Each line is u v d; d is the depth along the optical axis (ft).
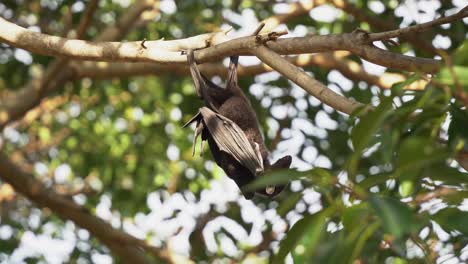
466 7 21.16
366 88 43.32
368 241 16.80
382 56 22.20
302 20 44.39
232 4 46.73
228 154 27.25
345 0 39.91
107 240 43.57
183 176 51.34
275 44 23.95
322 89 21.83
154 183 51.78
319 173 12.96
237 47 23.95
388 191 15.62
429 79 14.03
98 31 51.03
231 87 27.91
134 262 44.16
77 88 50.75
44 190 43.37
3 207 56.80
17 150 59.47
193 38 25.75
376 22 40.19
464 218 13.74
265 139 45.96
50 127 58.75
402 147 12.75
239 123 26.99
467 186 14.14
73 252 50.31
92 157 54.75
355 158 12.92
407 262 18.99
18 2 49.16
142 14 46.88
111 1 51.67
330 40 23.02
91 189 54.08
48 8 49.24
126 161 53.78
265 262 42.14
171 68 43.45
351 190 13.01
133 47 25.70
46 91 44.50
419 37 36.81
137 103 55.21
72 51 26.17
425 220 14.01
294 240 13.61
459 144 15.28
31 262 49.67
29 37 26.55
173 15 46.83
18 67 49.24
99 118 55.36
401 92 14.87
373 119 13.26
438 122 14.90
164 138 54.03
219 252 45.03
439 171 14.15
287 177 12.92
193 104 49.83
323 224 13.25
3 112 43.57
